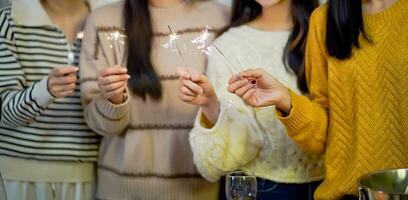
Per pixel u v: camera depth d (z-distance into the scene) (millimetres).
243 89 1549
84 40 1962
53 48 1979
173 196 1936
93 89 1922
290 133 1591
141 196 1943
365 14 1518
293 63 1766
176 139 1919
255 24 1874
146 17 1924
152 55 1926
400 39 1468
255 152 1766
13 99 1883
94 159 2057
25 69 1963
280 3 1826
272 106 1705
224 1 2066
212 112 1755
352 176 1497
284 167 1746
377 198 1167
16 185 1994
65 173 2016
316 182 1747
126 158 1932
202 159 1759
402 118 1463
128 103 1879
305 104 1564
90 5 2088
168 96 1912
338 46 1513
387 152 1475
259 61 1789
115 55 1934
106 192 2002
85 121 1993
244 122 1748
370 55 1485
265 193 1764
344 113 1529
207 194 1953
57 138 1993
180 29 1938
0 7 2254
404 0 1492
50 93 1805
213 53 1849
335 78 1533
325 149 1602
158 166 1929
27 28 1960
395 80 1461
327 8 1570
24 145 1975
